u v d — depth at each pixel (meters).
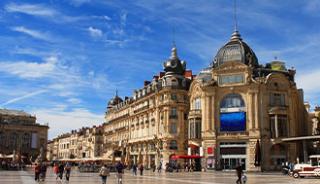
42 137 150.50
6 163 75.94
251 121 74.81
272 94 76.75
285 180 43.41
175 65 94.75
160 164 81.12
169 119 90.38
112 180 43.38
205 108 78.88
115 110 134.38
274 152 74.44
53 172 67.75
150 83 106.69
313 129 88.88
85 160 87.00
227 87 77.88
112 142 130.62
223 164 76.12
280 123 75.12
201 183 38.12
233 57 79.88
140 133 106.19
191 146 80.56
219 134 77.19
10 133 145.38
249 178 48.16
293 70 83.00
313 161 48.91
